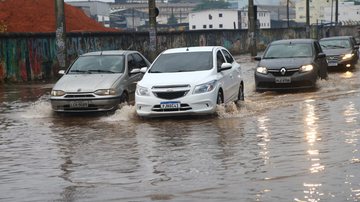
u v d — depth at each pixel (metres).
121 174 6.86
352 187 5.73
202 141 8.80
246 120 10.81
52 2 37.59
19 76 22.80
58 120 12.10
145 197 5.76
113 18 119.94
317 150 7.66
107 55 13.91
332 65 22.33
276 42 17.56
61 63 17.86
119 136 9.67
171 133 9.70
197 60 12.16
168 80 11.30
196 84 11.12
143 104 11.27
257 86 16.05
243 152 7.80
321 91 15.43
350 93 14.55
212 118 11.22
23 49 23.02
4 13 33.03
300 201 5.35
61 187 6.37
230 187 6.00
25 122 11.92
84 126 11.06
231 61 13.64
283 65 15.63
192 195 5.76
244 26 118.31
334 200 5.32
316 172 6.43
